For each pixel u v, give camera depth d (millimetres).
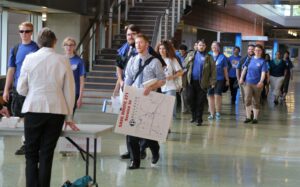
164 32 16484
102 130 5590
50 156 5234
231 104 17172
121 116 6531
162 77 6848
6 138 9172
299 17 41125
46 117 5141
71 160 7531
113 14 17094
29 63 5215
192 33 27078
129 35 7504
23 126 5590
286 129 11484
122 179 6559
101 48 16406
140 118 6543
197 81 11508
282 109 16203
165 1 18531
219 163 7629
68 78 5270
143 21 17438
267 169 7344
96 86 14859
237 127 11578
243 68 12375
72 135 5383
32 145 5223
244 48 29469
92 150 7398
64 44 8039
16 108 7312
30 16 15086
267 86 17828
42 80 5168
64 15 15844
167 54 9180
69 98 5285
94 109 13594
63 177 6609
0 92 12797
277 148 9000
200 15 26484
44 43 5297
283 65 17844
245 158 8055
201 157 8023
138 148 7078
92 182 5684
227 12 31469
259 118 13508
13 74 7406
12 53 7391
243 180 6680
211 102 12891
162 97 6555
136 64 6875
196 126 11500
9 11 13906
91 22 16094
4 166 7117
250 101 12320
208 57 11445
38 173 5254
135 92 6527
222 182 6543
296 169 7391
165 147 8773
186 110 13938
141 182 6434
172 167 7277
